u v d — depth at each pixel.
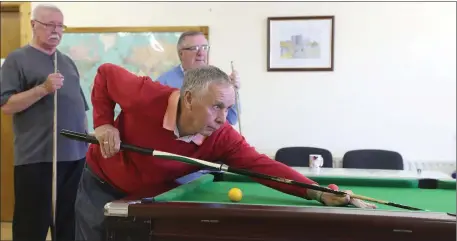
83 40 4.05
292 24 3.83
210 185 2.13
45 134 2.64
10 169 4.20
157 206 1.45
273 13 3.86
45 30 2.58
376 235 1.37
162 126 1.72
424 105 3.78
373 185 2.22
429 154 3.79
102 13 4.04
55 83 2.48
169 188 1.86
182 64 2.93
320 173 2.51
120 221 1.48
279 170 1.77
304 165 3.65
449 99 3.76
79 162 2.80
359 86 3.82
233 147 1.84
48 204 2.68
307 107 3.87
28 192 2.62
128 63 4.03
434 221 1.33
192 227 1.46
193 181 2.04
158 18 3.99
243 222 1.42
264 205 1.47
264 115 3.92
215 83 1.52
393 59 3.78
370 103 3.82
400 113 3.80
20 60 2.59
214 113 1.55
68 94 2.74
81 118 2.82
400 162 3.58
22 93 2.50
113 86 1.79
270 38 3.86
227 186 2.11
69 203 2.77
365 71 3.80
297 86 3.87
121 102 1.76
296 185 1.64
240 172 1.67
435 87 3.76
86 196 1.95
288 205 1.54
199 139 1.79
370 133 3.83
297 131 3.89
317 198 1.68
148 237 1.47
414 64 3.76
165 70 3.99
